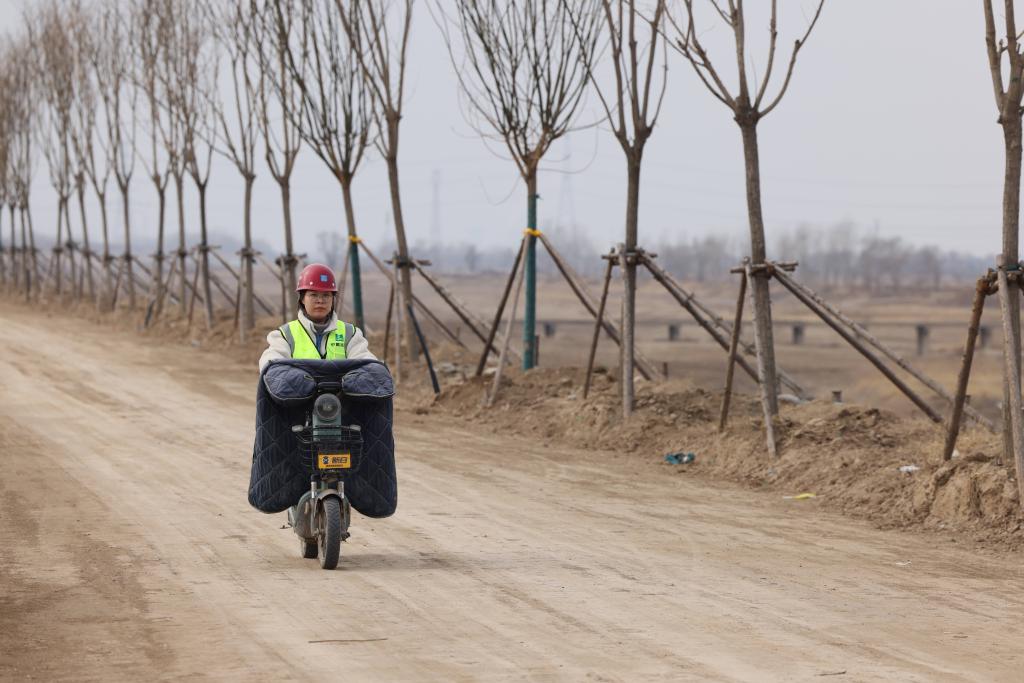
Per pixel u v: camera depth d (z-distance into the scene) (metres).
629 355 37.47
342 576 19.22
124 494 27.12
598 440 36.88
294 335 20.03
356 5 52.59
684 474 32.16
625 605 17.56
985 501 24.47
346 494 19.88
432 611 16.97
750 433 33.12
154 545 21.58
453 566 20.23
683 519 25.62
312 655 14.57
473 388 45.28
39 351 67.88
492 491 28.72
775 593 18.69
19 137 114.06
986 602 18.58
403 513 25.48
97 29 89.19
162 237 86.44
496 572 19.80
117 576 19.02
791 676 13.92
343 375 19.48
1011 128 24.83
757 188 32.97
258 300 84.75
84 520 23.92
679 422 36.44
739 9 32.34
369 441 20.02
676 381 40.34
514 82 43.25
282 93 58.47
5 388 50.34
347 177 55.62
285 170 66.81
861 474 28.44
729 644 15.41
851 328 33.19
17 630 15.65
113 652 14.64
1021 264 25.03
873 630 16.44
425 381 50.94
